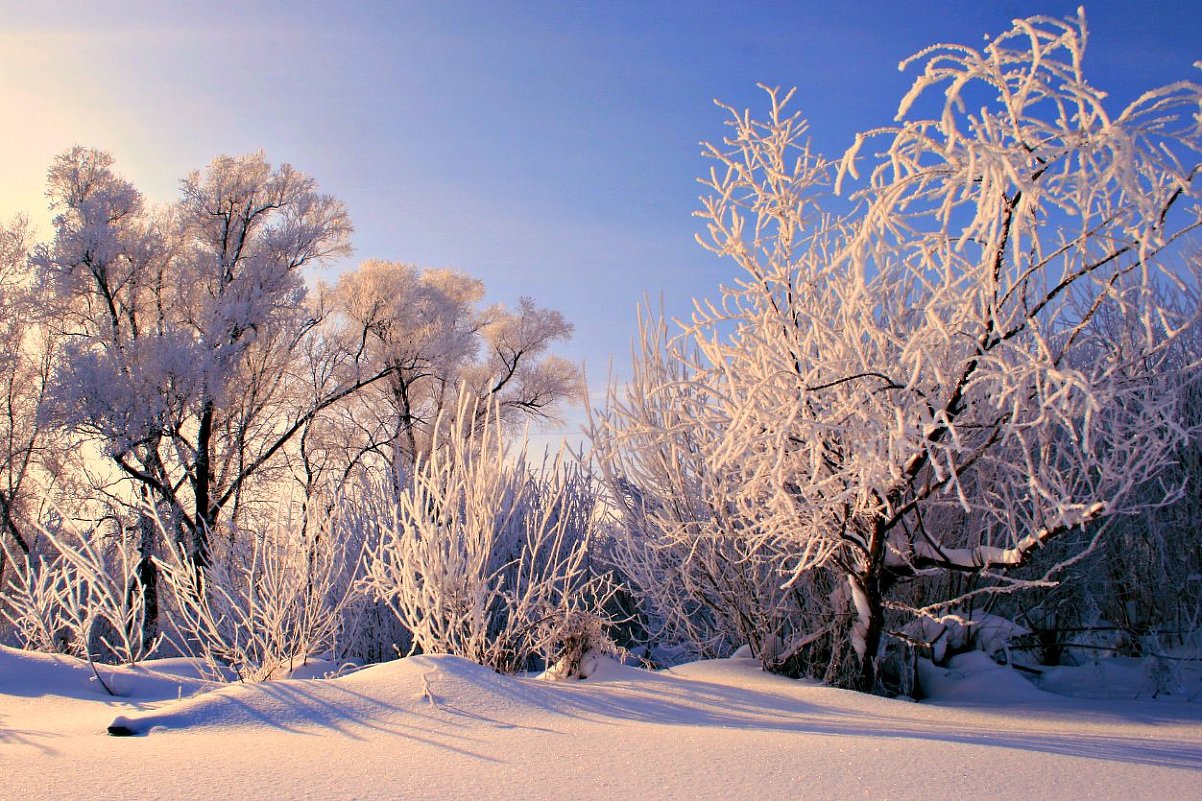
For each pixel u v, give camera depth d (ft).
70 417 46.83
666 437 19.17
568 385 77.82
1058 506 13.62
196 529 46.24
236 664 19.81
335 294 66.23
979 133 12.07
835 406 14.55
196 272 57.47
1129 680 17.67
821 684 17.94
